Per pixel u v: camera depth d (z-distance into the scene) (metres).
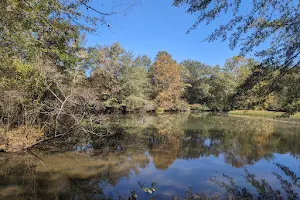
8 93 8.41
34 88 9.82
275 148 10.50
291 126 18.70
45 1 3.79
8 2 4.18
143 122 20.42
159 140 12.15
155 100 34.31
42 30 4.64
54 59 11.34
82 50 16.39
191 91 48.59
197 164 7.90
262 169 7.38
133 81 28.00
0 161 7.80
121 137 12.68
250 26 4.47
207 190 5.67
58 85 10.77
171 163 8.00
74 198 5.23
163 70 36.12
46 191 5.58
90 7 2.85
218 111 38.41
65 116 11.87
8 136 9.11
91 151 9.45
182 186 5.95
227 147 10.67
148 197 5.28
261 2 4.14
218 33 4.67
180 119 24.22
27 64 8.54
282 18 4.30
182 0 4.39
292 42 4.52
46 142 10.48
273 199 5.10
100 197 5.27
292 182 6.21
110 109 26.78
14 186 5.82
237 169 7.38
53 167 7.34
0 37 5.67
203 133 14.72
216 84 37.00
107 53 26.95
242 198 5.19
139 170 7.21
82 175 6.70
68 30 4.67
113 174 6.81
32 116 10.34
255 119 24.70
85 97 11.88
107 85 24.09
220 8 4.35
